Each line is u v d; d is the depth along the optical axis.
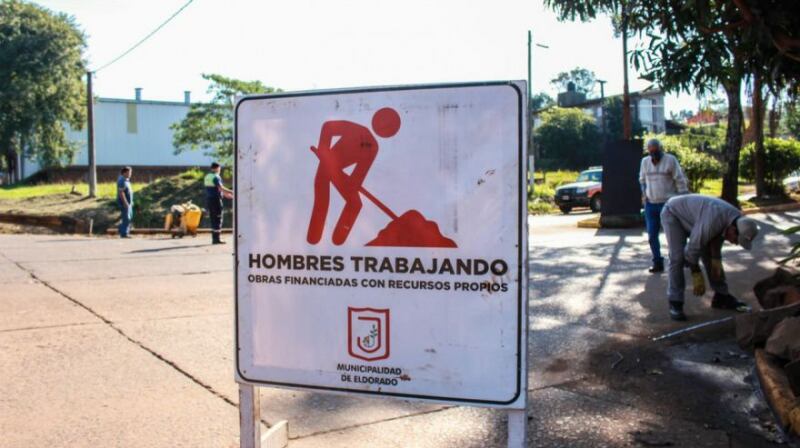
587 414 4.43
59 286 8.61
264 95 3.20
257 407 3.39
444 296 2.99
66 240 14.89
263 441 3.55
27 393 4.64
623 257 11.19
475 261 2.93
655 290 8.23
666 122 70.00
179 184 28.86
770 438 4.05
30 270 9.94
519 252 2.88
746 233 6.23
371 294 3.09
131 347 5.79
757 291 6.83
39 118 51.62
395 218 3.03
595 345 5.98
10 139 52.16
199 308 7.35
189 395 4.64
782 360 4.93
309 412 4.44
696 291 6.53
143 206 26.98
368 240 3.08
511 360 2.91
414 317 3.03
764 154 23.95
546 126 63.69
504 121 2.88
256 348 3.27
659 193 9.30
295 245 3.19
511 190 2.88
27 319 6.75
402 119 3.01
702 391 4.84
